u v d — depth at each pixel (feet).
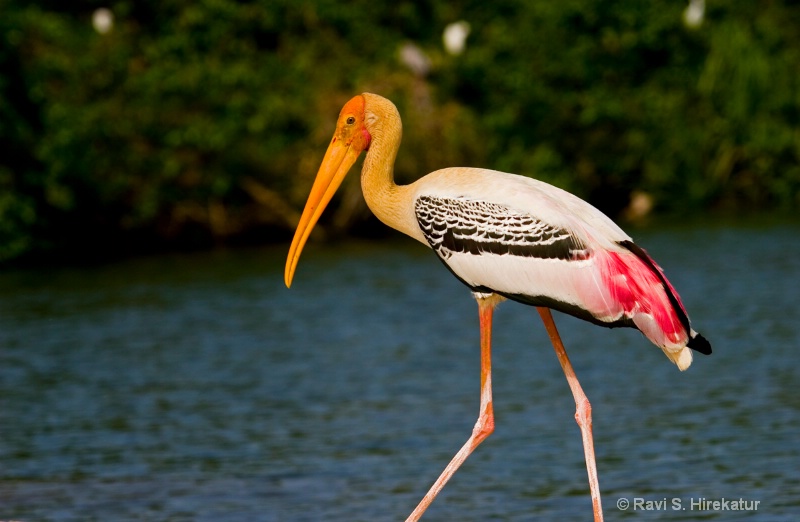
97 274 69.41
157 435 35.14
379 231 84.28
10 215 71.82
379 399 38.91
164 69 80.23
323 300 58.34
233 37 84.48
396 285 62.49
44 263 75.36
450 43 86.17
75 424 36.55
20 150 73.51
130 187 78.69
